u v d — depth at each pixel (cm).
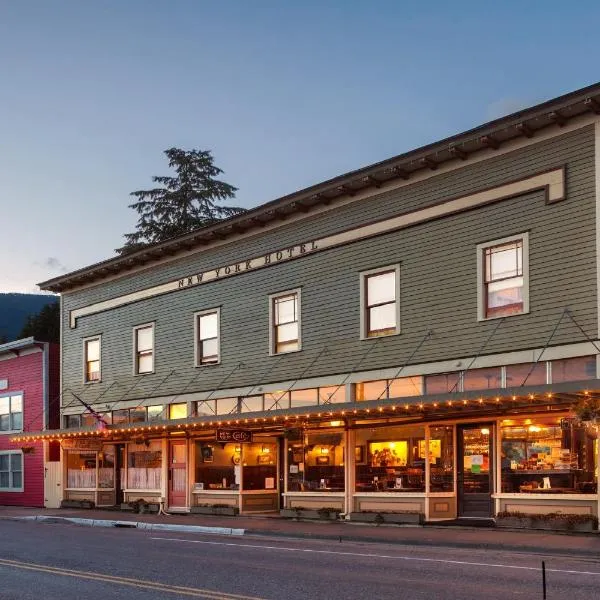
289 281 2597
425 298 2198
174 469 2942
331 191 2422
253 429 2595
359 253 2389
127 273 3300
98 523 2645
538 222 1972
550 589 1127
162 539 2008
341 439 2380
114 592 1180
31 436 3344
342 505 2347
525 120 1945
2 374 3972
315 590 1154
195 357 2919
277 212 2588
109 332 3369
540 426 1948
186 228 5662
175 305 3050
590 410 1673
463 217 2136
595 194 1867
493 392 1788
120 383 3262
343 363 2384
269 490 2714
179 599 1108
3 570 1438
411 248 2252
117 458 3297
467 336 2086
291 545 1822
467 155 2123
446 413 2108
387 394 2266
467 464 2102
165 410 3012
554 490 1902
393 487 2230
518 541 1678
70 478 3469
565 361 1889
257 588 1183
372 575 1293
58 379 3725
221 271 2859
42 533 2248
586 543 1625
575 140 1920
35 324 6338
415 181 2252
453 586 1166
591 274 1855
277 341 2631
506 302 2028
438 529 2002
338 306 2428
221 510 2694
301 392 2509
